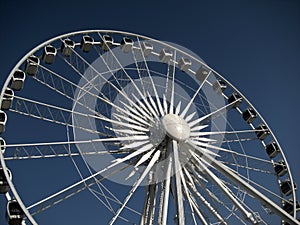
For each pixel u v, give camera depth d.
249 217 25.92
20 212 24.00
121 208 25.84
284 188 32.66
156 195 27.38
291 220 24.30
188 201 26.55
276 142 33.97
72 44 32.22
